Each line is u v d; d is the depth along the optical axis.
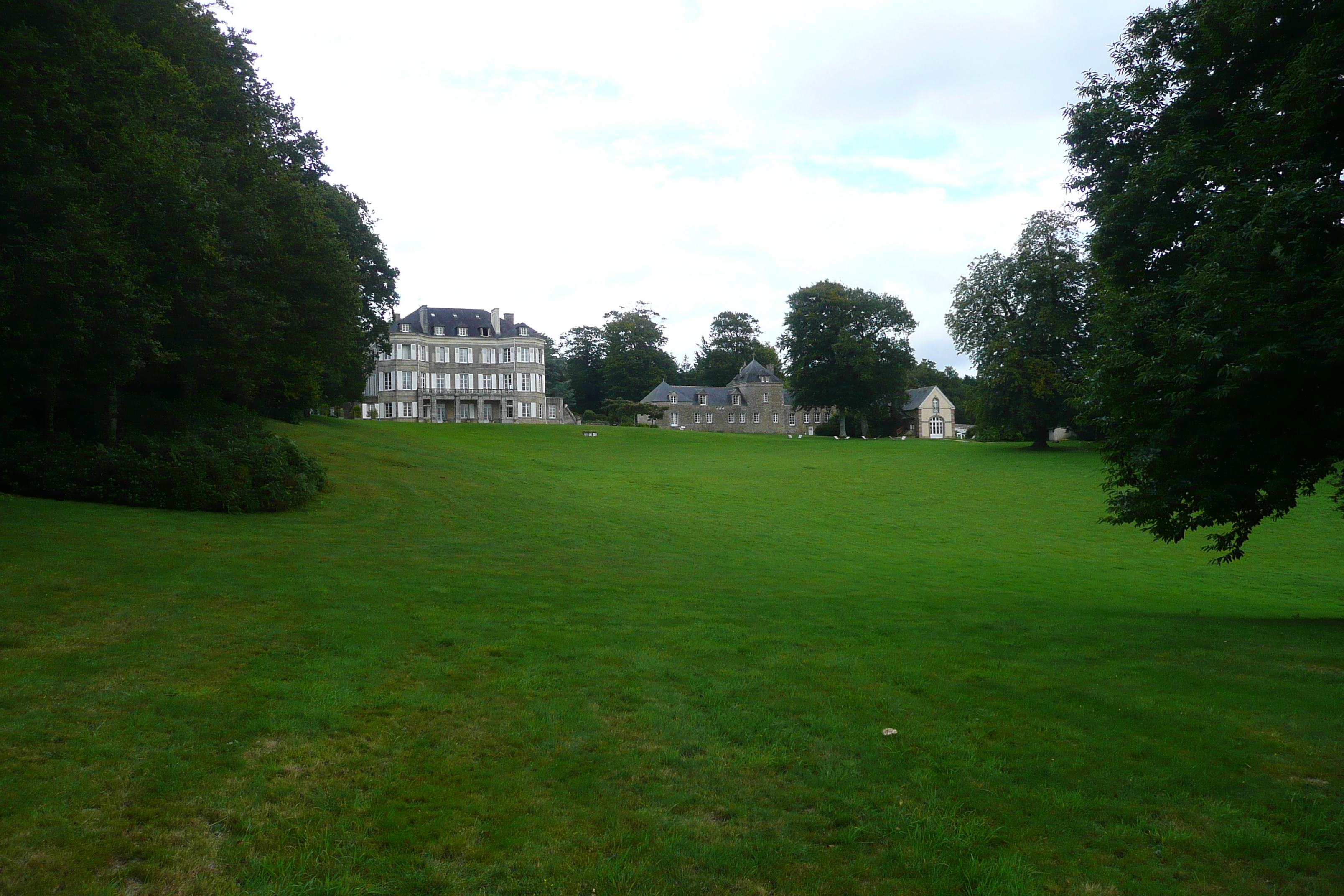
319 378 41.12
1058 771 6.52
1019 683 8.98
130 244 17.41
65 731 6.43
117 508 19.27
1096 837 5.50
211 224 19.55
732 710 7.78
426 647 9.51
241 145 25.64
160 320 18.59
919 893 4.78
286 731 6.75
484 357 106.00
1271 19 13.67
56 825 5.09
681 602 13.65
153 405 26.00
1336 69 11.71
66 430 23.00
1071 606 16.17
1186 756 6.87
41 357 16.39
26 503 18.06
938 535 32.59
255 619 10.22
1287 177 13.07
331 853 5.00
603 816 5.59
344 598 11.80
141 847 4.94
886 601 15.25
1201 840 5.46
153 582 11.74
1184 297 14.09
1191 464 13.77
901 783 6.27
